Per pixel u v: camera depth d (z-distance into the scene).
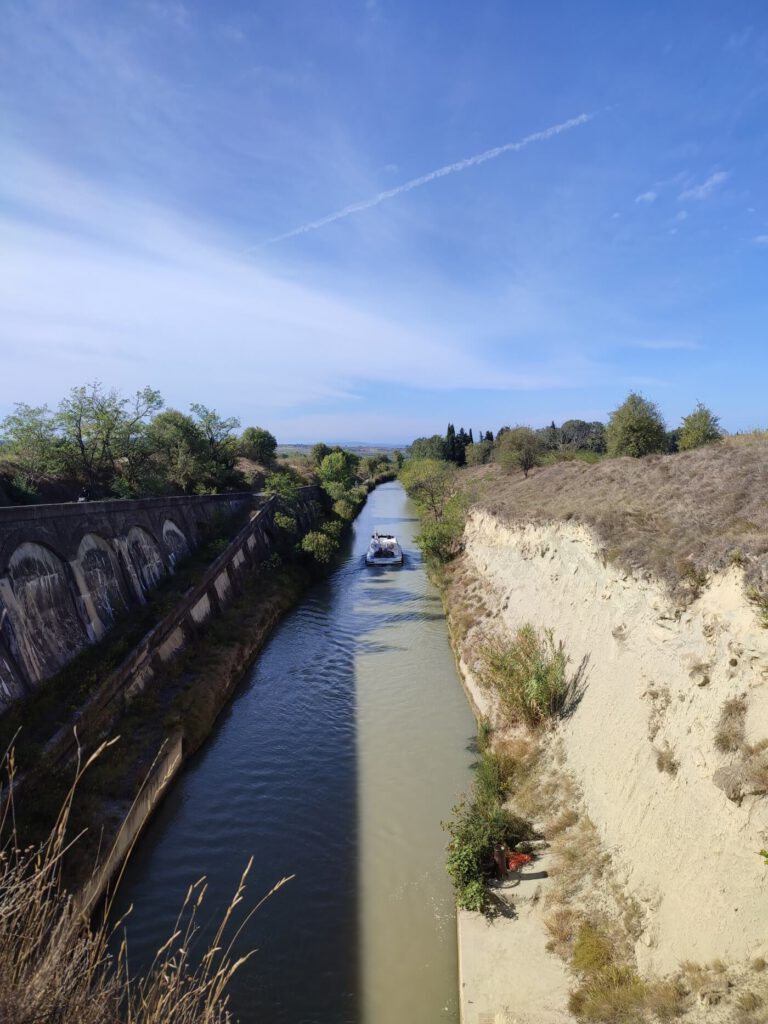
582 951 10.27
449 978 11.35
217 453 57.88
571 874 12.14
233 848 14.94
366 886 13.59
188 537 33.62
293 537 44.06
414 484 69.81
